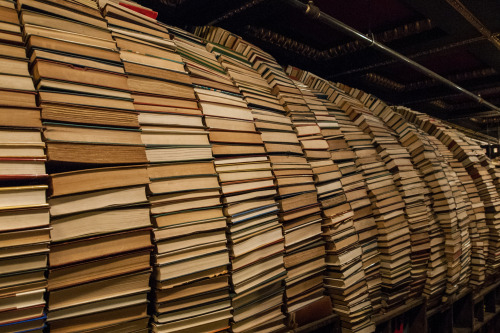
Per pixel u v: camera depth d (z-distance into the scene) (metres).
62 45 1.40
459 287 3.84
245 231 1.80
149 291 1.48
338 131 2.78
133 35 1.71
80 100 1.37
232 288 1.74
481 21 3.22
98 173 1.33
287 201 2.08
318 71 4.48
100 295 1.33
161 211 1.52
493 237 4.46
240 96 2.12
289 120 2.38
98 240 1.32
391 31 3.69
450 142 4.36
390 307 2.87
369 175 2.88
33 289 1.17
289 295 2.07
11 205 1.13
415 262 3.06
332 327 2.38
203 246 1.61
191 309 1.58
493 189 4.55
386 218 2.79
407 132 3.50
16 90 1.22
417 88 5.48
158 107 1.63
